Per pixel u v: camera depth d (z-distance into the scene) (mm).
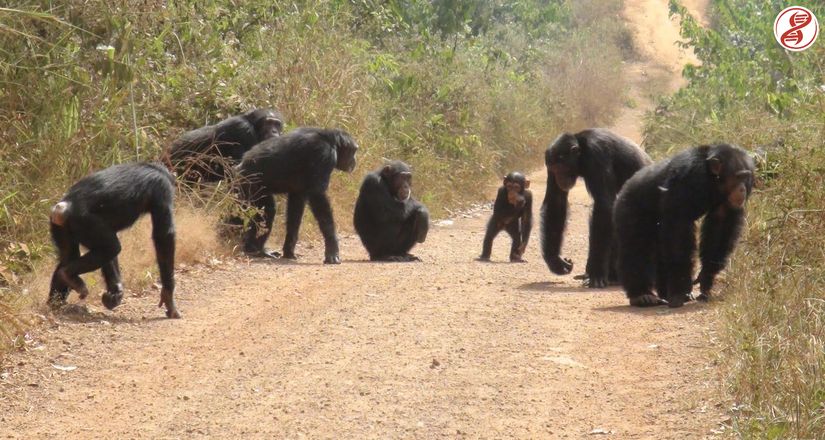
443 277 13867
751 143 15773
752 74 25891
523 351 9656
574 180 13930
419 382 8656
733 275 11469
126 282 12203
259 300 11945
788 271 10359
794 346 8180
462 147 25500
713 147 11281
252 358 9406
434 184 23328
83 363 9180
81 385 8594
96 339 9930
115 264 10953
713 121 21797
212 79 17641
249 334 10305
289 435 7398
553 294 12625
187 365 9180
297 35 20766
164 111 16859
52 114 14062
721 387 8062
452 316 11156
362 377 8789
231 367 9117
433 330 10484
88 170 13961
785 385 7508
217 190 14984
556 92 38625
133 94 16031
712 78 26719
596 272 13414
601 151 13734
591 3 56500
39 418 7785
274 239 16938
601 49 45375
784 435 6797
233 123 16047
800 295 9461
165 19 17406
